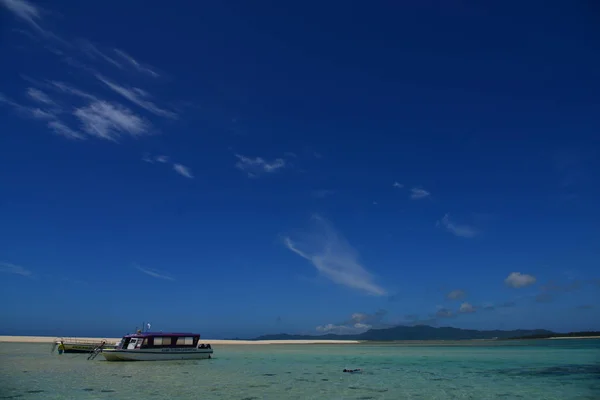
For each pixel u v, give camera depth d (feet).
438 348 391.04
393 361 204.13
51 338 482.69
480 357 230.27
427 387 108.68
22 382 110.22
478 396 95.30
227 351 312.91
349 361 204.64
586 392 100.12
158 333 173.68
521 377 130.11
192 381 116.37
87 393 94.38
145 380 116.78
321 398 91.91
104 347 192.85
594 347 357.41
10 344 347.77
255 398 90.94
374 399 91.20
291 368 161.38
